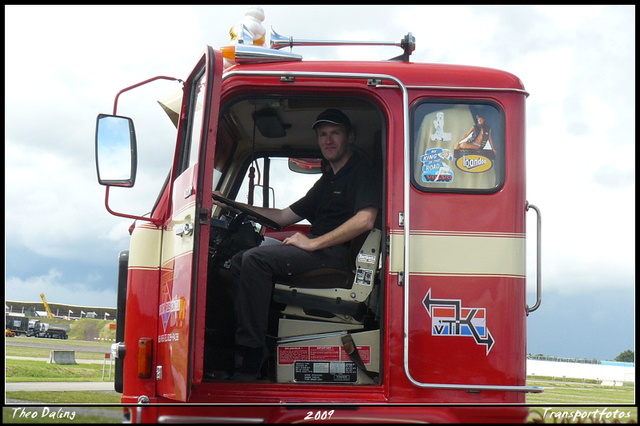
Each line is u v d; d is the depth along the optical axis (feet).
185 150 11.19
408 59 11.59
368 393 10.06
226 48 10.91
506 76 10.85
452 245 10.28
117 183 10.69
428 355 9.95
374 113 12.65
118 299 12.09
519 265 10.35
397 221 10.24
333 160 12.25
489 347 10.02
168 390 9.76
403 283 10.03
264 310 10.80
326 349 10.91
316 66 10.94
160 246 11.09
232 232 12.09
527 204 10.83
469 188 10.48
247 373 10.70
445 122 10.70
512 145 10.63
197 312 9.27
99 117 10.70
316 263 11.12
